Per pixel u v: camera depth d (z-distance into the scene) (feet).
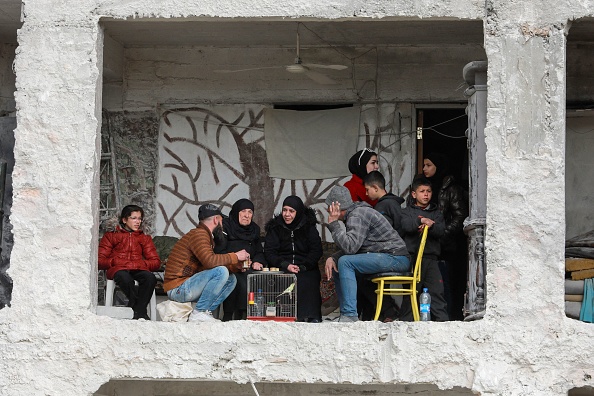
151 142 71.36
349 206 57.93
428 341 52.70
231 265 58.54
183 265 58.18
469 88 56.80
